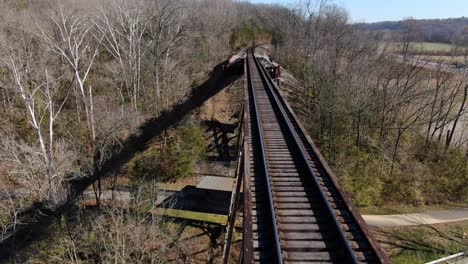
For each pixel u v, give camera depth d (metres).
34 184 17.61
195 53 40.66
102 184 21.56
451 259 15.64
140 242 13.91
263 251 6.90
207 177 22.78
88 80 29.41
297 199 8.89
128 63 30.67
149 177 22.88
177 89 32.47
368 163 24.53
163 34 34.09
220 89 36.00
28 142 20.58
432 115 28.27
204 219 19.48
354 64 28.77
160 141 26.27
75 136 22.28
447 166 25.75
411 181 23.75
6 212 17.03
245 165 9.74
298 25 48.88
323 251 6.92
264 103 19.83
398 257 16.08
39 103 22.97
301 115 29.20
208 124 29.97
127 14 28.23
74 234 15.37
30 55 23.17
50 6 32.56
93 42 33.78
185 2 39.34
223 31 52.25
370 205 21.22
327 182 9.66
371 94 28.08
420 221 19.41
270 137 14.06
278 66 34.16
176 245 16.39
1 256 16.23
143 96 31.44
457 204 21.81
